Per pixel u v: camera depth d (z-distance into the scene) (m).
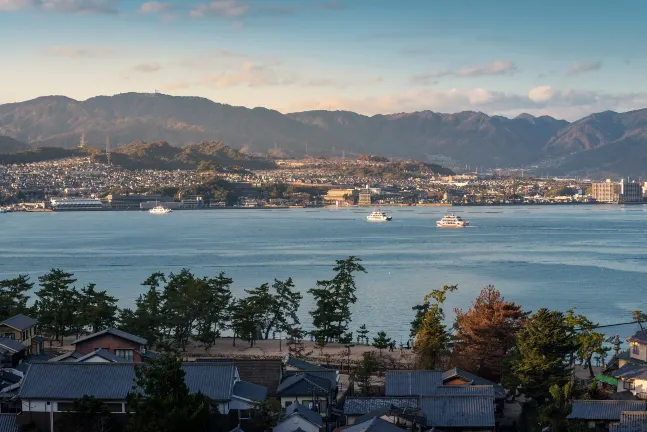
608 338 170.12
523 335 136.75
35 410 105.81
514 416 123.56
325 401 120.69
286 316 196.75
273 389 123.44
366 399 116.00
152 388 94.50
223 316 188.25
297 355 167.12
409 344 182.88
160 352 162.50
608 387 131.75
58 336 181.00
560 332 132.38
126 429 93.50
